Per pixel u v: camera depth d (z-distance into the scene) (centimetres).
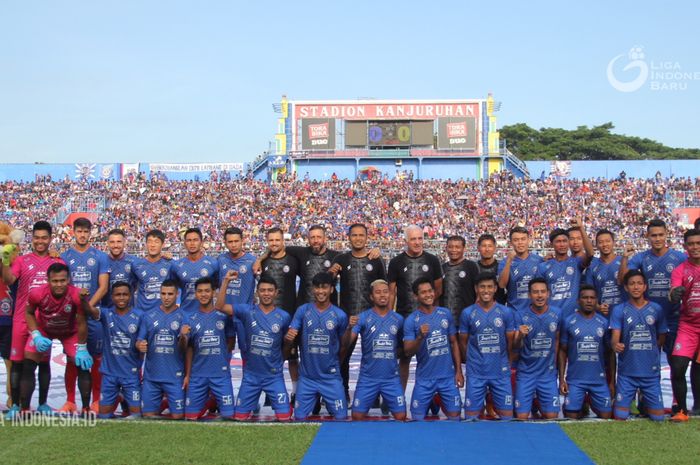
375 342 860
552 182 4722
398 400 859
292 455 696
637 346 843
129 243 3453
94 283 951
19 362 870
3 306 901
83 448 722
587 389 865
